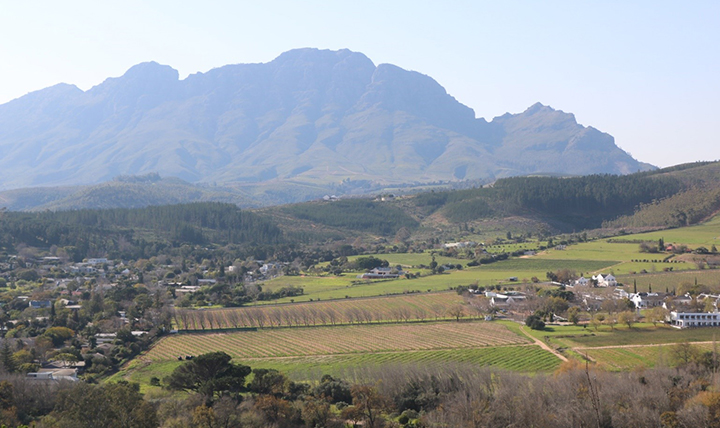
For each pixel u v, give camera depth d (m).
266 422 182.75
